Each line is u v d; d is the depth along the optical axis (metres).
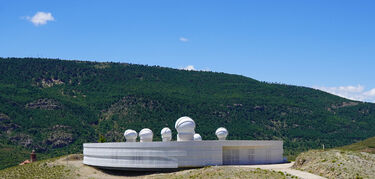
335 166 72.31
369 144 159.75
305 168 76.31
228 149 85.94
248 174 67.50
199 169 75.81
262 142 88.25
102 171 92.94
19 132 192.12
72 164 101.06
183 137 85.75
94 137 199.25
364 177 67.56
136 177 84.94
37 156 174.00
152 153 83.06
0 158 161.62
